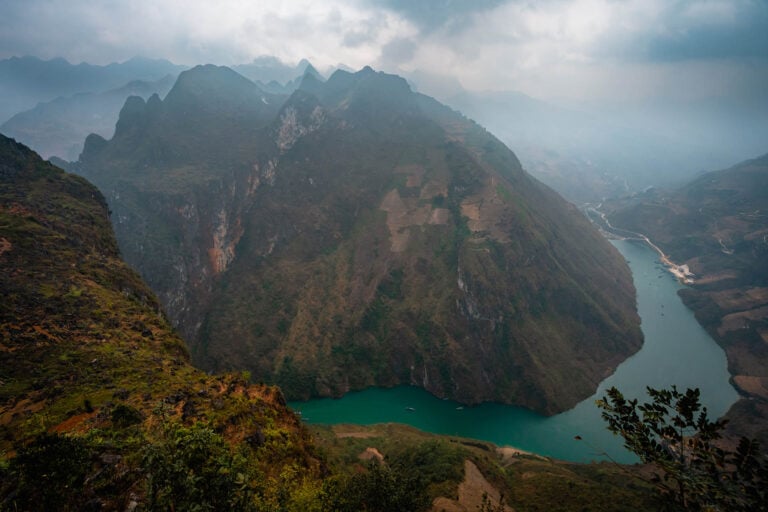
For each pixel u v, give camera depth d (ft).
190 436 57.00
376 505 113.91
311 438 136.26
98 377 129.80
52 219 233.96
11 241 198.59
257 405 127.85
